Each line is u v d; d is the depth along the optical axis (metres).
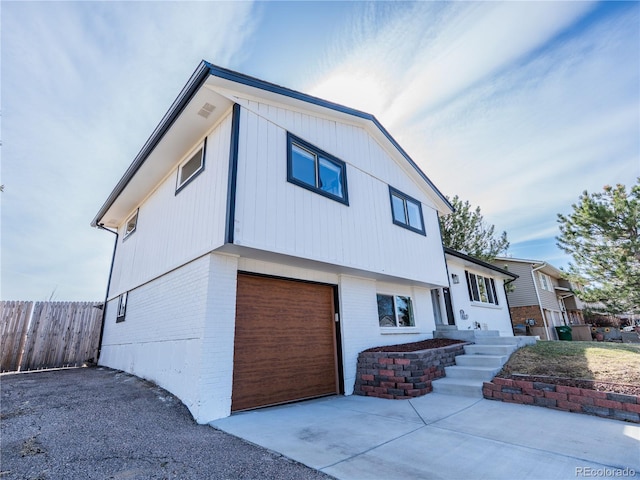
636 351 6.20
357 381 6.57
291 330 6.01
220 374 4.65
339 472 2.74
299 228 5.71
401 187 9.32
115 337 9.27
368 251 7.20
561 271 16.11
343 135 7.63
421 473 2.70
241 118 5.36
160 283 6.86
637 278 12.49
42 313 9.41
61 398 5.11
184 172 6.90
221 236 4.77
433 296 11.43
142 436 3.62
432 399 5.48
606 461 2.87
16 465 2.83
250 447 3.35
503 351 7.14
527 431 3.72
